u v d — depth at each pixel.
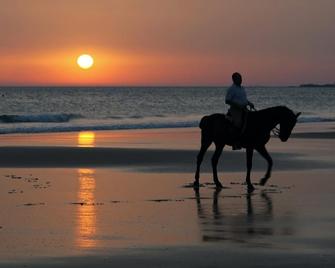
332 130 44.91
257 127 18.77
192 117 67.62
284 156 26.77
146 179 20.22
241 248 11.33
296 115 19.12
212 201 16.27
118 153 27.38
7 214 14.44
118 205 15.65
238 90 18.94
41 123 54.66
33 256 10.77
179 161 24.97
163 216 14.30
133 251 11.13
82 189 18.11
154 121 58.75
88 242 11.80
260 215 14.39
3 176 20.75
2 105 90.12
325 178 20.39
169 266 10.18
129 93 164.38
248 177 18.70
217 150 18.94
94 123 54.97
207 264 10.29
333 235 12.34
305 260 10.49
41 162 24.41
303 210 14.96
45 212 14.68
